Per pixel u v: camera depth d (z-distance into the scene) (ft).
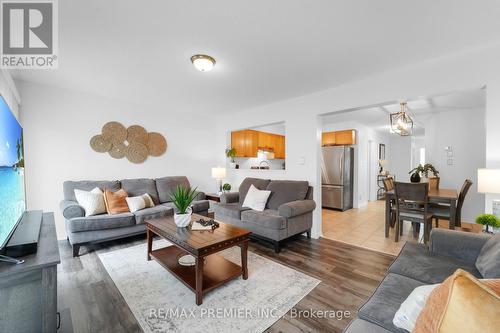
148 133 14.20
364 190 21.09
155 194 13.16
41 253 4.35
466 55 7.49
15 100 9.40
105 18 5.84
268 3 5.32
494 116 7.00
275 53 7.67
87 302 6.00
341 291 6.54
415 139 28.17
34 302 3.95
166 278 7.24
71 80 10.12
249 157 20.33
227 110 15.58
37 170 10.53
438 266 4.91
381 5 5.37
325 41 6.95
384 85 9.27
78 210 9.33
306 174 12.07
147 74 9.43
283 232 9.58
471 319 1.71
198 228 7.63
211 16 5.80
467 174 14.65
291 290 6.57
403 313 2.93
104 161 12.50
